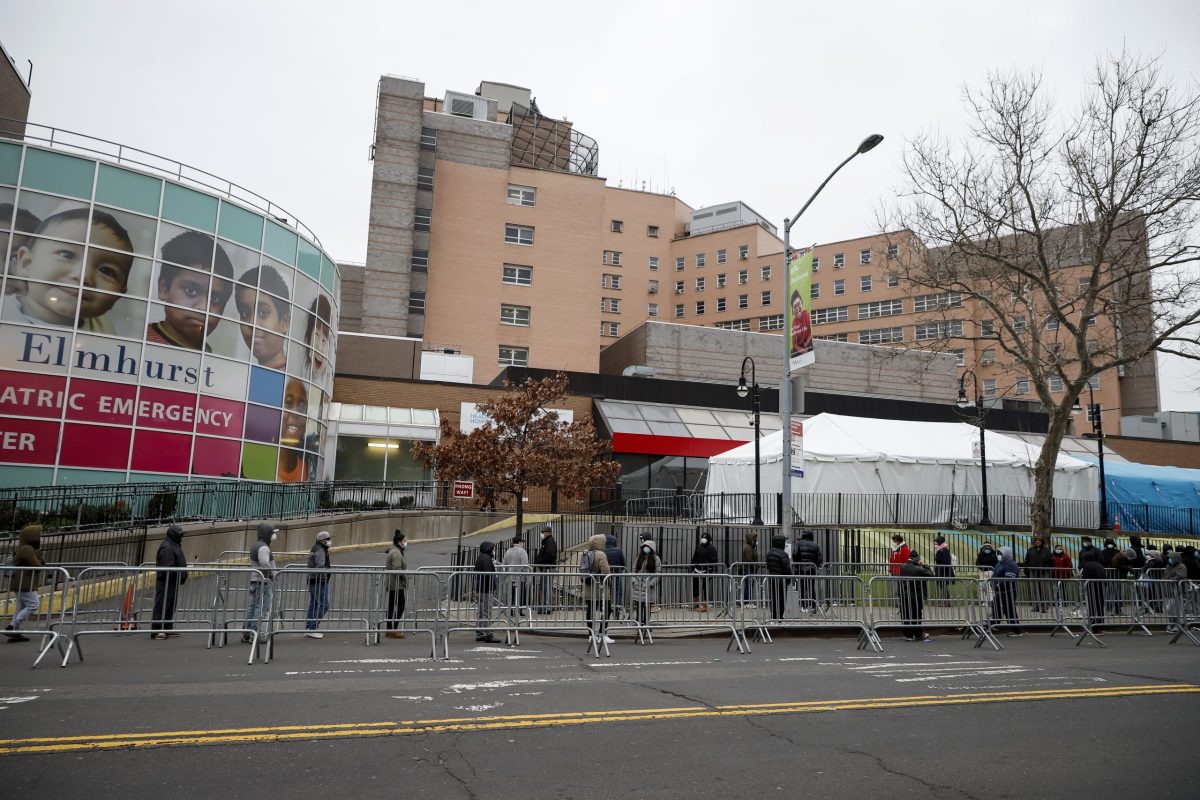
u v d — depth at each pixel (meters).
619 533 20.67
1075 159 22.39
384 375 44.66
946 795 5.61
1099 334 27.42
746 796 5.49
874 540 21.41
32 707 7.45
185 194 24.23
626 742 6.78
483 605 12.96
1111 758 6.62
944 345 26.09
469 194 58.94
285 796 5.22
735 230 81.56
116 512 19.77
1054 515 29.67
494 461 24.47
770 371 54.69
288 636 13.40
